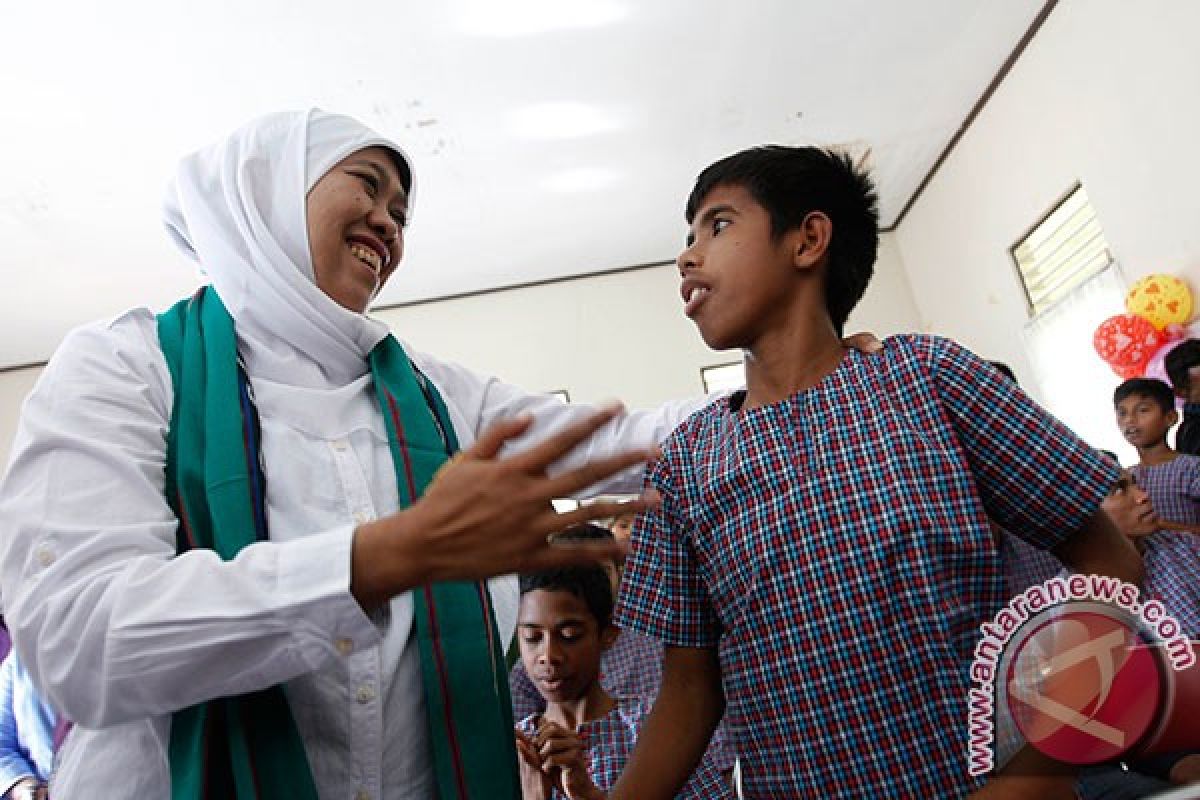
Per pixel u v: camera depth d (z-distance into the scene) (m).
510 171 4.58
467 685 0.69
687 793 0.99
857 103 4.45
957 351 0.73
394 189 0.91
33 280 4.79
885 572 0.65
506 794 0.67
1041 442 0.68
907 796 0.61
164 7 3.15
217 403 0.71
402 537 0.50
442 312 5.91
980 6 3.84
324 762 0.64
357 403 0.81
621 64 3.90
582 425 0.49
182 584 0.51
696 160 4.78
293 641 0.52
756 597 0.70
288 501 0.69
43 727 1.80
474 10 3.43
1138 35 3.35
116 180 4.07
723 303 0.80
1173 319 3.25
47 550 0.54
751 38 3.86
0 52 3.23
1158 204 3.39
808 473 0.70
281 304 0.78
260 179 0.84
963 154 4.83
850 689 0.64
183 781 0.56
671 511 0.80
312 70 3.59
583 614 1.23
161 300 5.24
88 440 0.59
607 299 5.89
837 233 0.84
